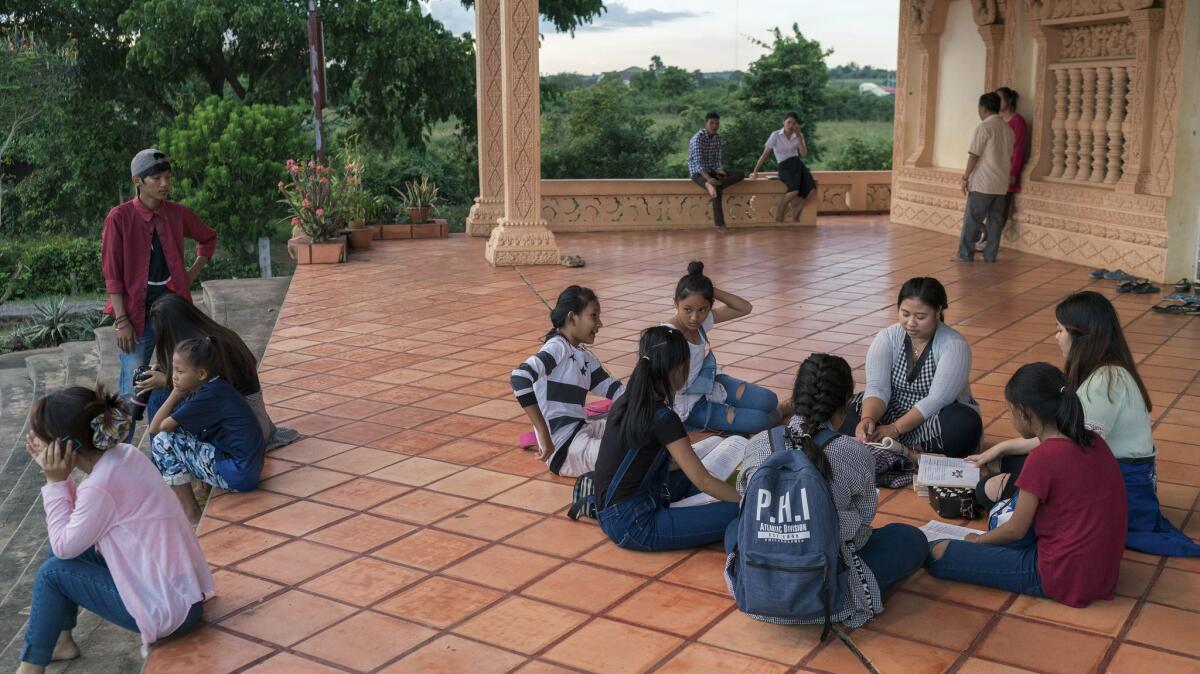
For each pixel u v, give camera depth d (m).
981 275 10.60
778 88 29.16
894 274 10.75
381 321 8.62
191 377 4.55
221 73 27.67
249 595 3.72
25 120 25.23
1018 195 12.33
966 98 13.70
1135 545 3.91
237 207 22.95
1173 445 5.18
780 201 15.06
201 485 4.91
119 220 5.50
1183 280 9.54
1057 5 11.29
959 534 3.95
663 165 33.16
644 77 41.50
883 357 4.90
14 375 12.19
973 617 3.45
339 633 3.43
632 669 3.15
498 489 4.71
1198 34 9.40
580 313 4.74
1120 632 3.32
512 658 3.24
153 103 27.80
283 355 7.46
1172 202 9.76
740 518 3.29
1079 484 3.40
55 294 24.72
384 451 5.29
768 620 3.27
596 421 4.93
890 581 3.52
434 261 12.04
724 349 7.36
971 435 4.80
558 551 4.04
